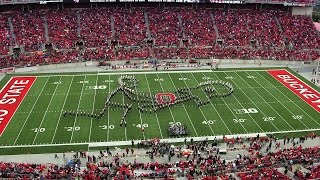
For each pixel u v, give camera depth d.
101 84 47.69
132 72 52.69
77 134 34.91
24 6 65.19
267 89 47.00
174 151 32.06
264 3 69.88
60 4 66.81
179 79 49.97
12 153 31.56
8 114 38.62
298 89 47.25
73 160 30.31
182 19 67.31
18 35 59.19
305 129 36.75
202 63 57.00
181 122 37.50
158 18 66.94
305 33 66.06
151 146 32.97
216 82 48.72
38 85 46.91
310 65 57.78
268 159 29.64
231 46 62.44
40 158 30.92
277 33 65.62
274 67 56.12
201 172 27.73
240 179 26.47
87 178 26.72
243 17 68.81
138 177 27.17
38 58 54.94
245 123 37.62
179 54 58.97
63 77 50.16
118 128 36.19
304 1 69.62
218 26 66.31
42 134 34.78
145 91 45.28
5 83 47.28
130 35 62.59
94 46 59.81
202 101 42.56
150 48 60.28
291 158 29.81
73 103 41.56
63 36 60.62
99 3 68.25
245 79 50.50
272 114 39.88
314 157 30.25
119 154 31.67
